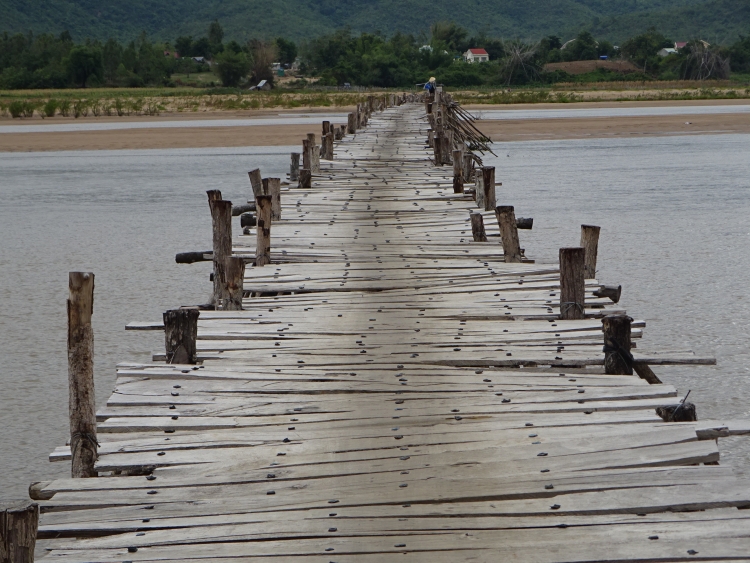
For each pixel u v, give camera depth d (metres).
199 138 88.69
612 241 36.59
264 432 12.00
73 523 9.66
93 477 11.30
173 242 37.75
